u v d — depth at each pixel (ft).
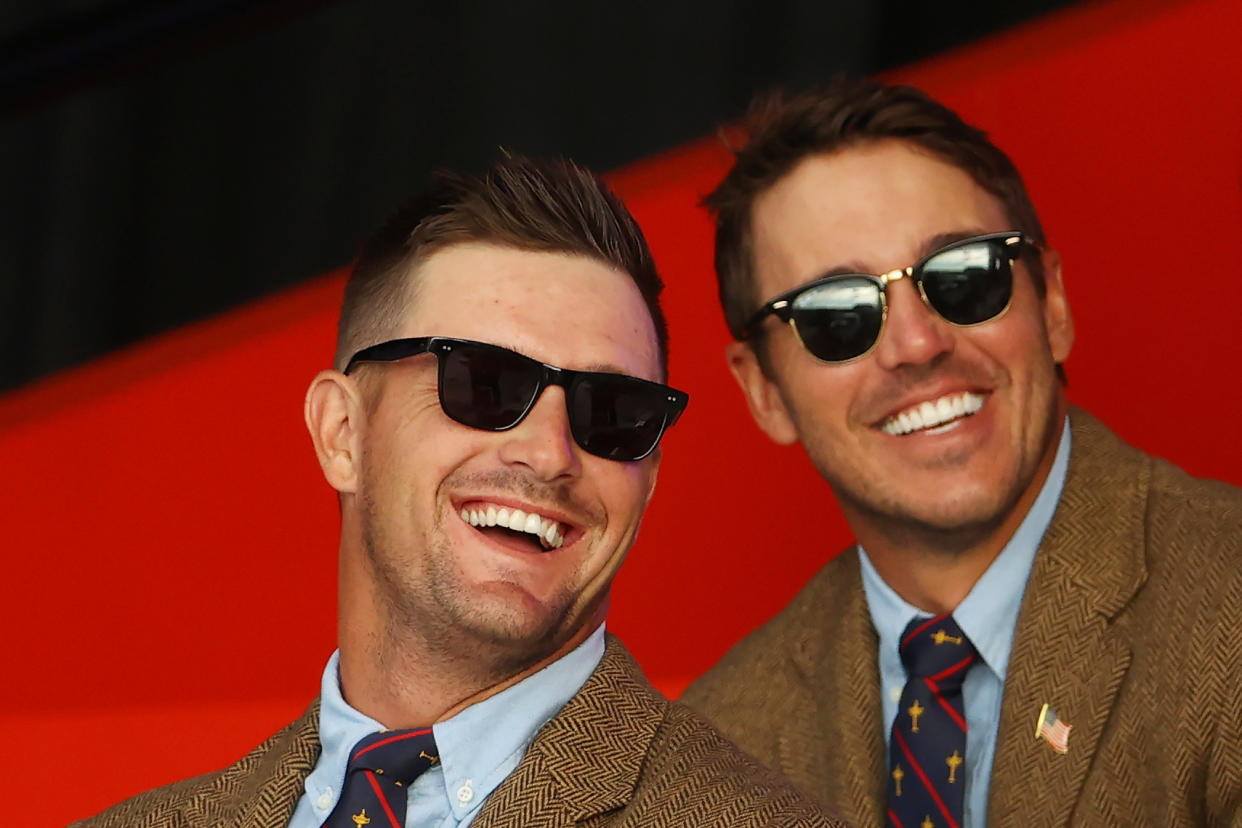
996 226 30.45
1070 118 40.65
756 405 32.94
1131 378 39.34
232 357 45.70
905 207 30.19
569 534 22.75
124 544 44.86
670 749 21.94
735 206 32.58
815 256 30.73
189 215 46.98
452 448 22.49
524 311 22.99
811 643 31.94
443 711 22.84
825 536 40.75
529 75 44.52
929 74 41.65
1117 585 28.14
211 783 24.54
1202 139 39.42
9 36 37.55
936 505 29.09
